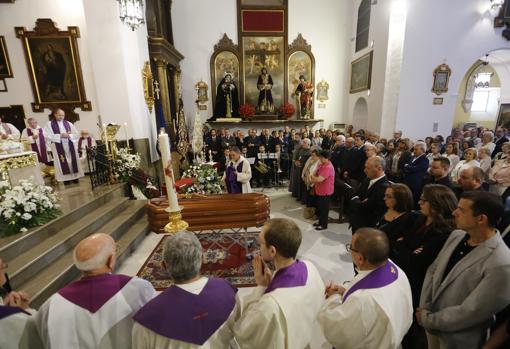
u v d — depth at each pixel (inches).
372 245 49.9
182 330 41.0
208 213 117.9
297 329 44.1
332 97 423.2
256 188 307.9
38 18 244.4
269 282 51.1
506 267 49.8
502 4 283.3
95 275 49.5
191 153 358.3
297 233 48.4
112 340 47.4
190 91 402.6
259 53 402.0
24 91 255.3
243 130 413.4
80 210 154.6
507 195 125.3
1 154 141.4
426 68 296.4
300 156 245.9
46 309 45.6
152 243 170.9
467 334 56.1
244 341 44.4
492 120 471.8
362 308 46.4
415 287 72.9
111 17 232.2
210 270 137.0
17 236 114.5
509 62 359.9
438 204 69.5
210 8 389.1
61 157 203.9
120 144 241.1
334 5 400.5
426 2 284.8
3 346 43.8
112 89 242.4
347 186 189.5
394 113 306.8
